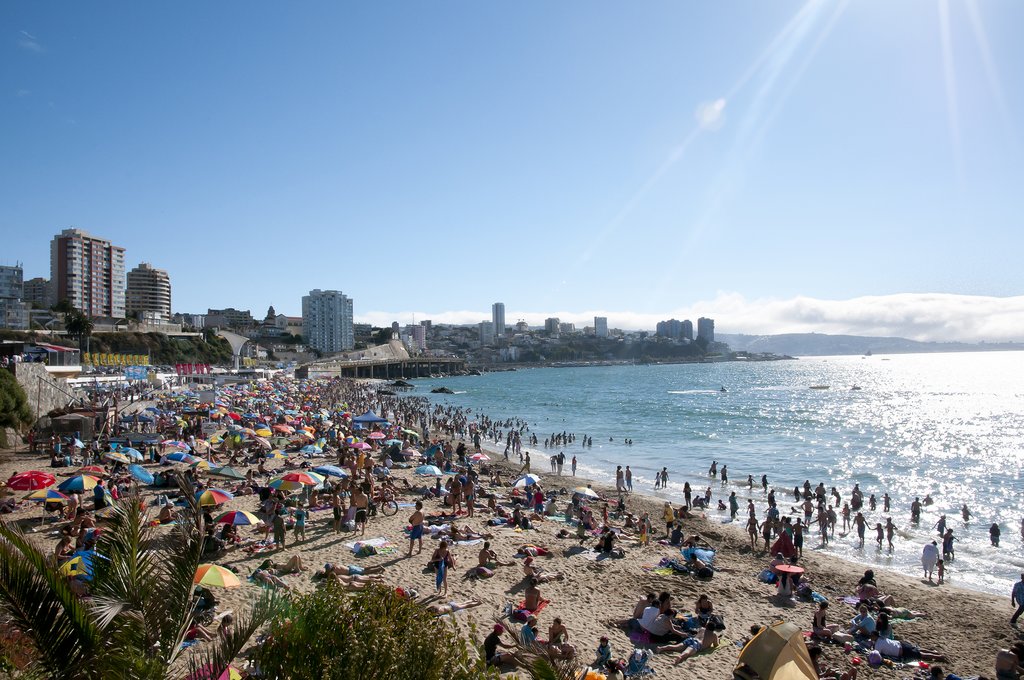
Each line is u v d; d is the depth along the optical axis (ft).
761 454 176.96
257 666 24.53
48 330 394.73
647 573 66.03
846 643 50.60
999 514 106.73
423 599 53.47
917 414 295.07
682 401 382.63
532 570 61.21
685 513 99.09
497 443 201.05
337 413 225.35
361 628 22.85
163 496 80.18
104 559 21.93
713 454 177.37
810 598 61.31
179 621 21.68
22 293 599.16
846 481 138.82
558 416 294.05
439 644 23.75
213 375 355.97
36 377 149.48
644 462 164.45
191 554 23.08
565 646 42.37
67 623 19.22
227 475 94.99
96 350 404.77
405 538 71.61
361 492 79.20
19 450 120.57
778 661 37.06
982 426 244.63
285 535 68.95
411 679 22.26
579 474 147.33
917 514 100.68
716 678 43.65
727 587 63.52
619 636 49.96
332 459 126.72
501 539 74.95
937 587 68.64
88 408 140.87
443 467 129.39
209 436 132.87
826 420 269.44
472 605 52.80
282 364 575.79
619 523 93.50
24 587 18.95
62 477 94.58
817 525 99.09
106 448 115.96
